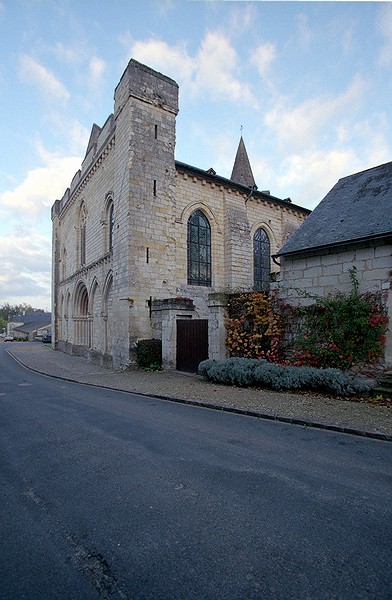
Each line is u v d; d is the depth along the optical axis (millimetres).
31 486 3732
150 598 2145
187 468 4156
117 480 3844
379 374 8266
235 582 2275
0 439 5383
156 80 15656
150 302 14750
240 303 11102
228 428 5836
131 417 6648
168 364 13250
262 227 21297
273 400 7527
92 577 2340
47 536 2818
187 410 7223
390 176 11000
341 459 4418
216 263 18406
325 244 9180
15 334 75000
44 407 7691
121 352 14711
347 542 2699
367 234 8469
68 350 25016
